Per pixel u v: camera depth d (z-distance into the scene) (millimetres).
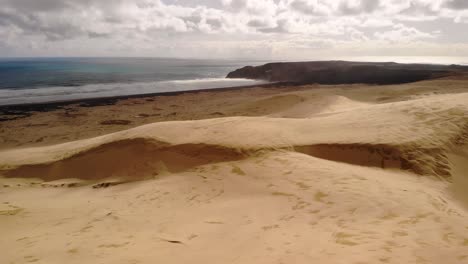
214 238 3447
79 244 3600
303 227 3559
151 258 2990
